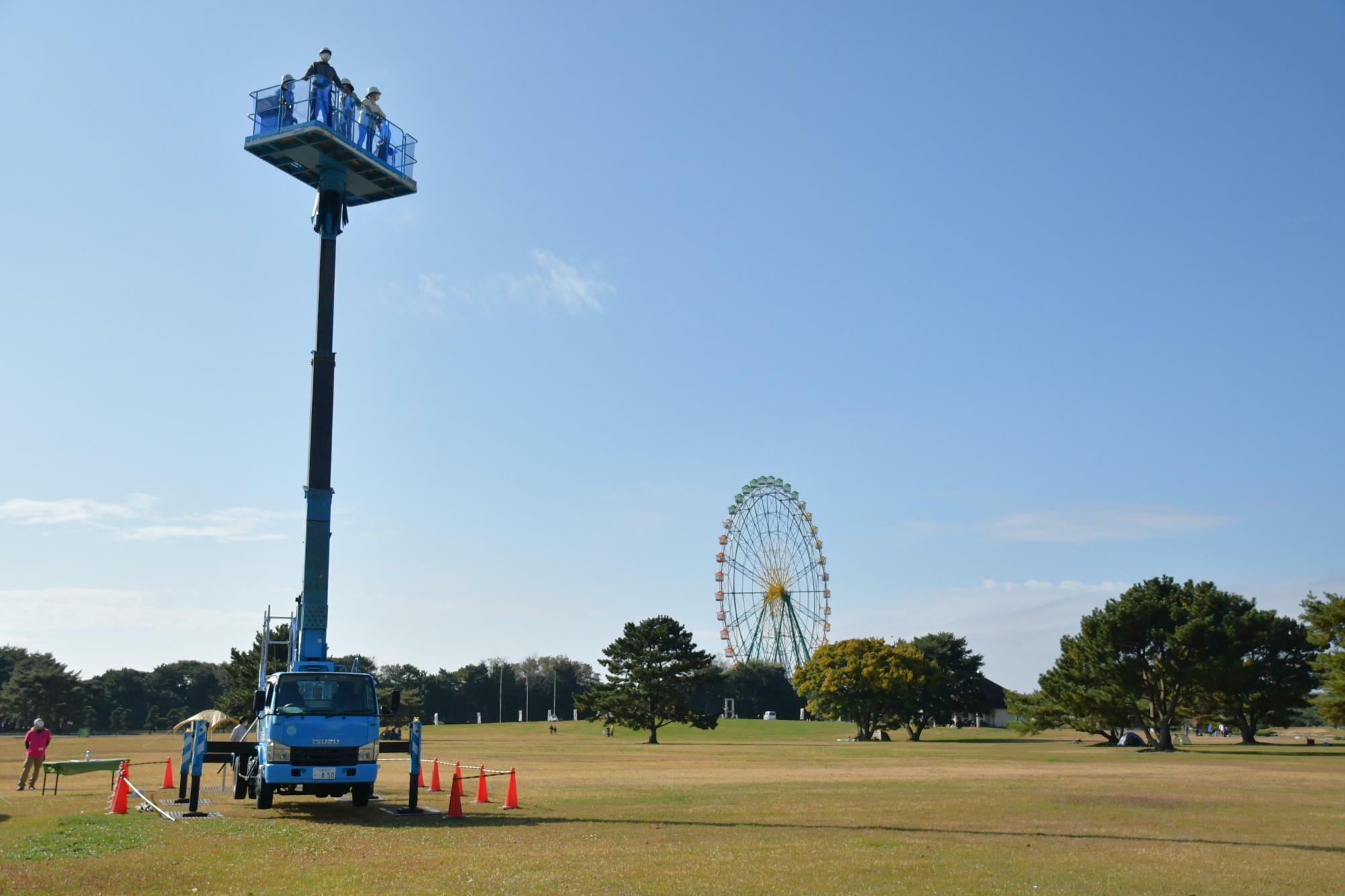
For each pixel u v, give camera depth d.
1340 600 59.44
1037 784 35.19
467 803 26.03
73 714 137.75
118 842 16.61
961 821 21.78
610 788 32.59
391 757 57.94
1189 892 12.65
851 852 16.19
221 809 23.30
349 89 27.88
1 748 74.38
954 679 115.44
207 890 12.20
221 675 175.00
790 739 101.50
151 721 161.12
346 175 27.72
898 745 85.19
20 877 12.90
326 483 25.34
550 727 123.38
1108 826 20.89
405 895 11.94
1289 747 74.69
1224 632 68.62
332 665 24.03
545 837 18.11
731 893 12.22
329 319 26.27
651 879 13.20
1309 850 17.09
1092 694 73.81
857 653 98.88
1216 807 25.64
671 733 116.94
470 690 177.00
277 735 21.88
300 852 15.65
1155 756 61.00
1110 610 73.69
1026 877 13.76
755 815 22.89
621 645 95.75
